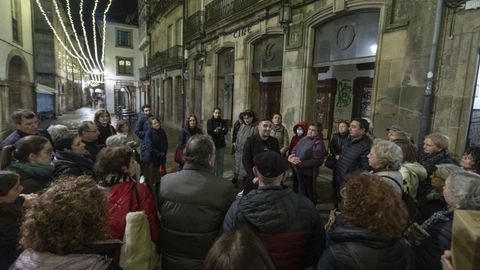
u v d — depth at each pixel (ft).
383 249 4.17
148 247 5.54
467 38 13.10
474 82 13.02
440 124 14.17
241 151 16.24
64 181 4.21
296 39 24.73
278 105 30.19
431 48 14.25
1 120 39.34
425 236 5.37
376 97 17.69
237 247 2.88
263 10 28.37
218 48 38.75
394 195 4.43
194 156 6.53
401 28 16.10
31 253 3.60
